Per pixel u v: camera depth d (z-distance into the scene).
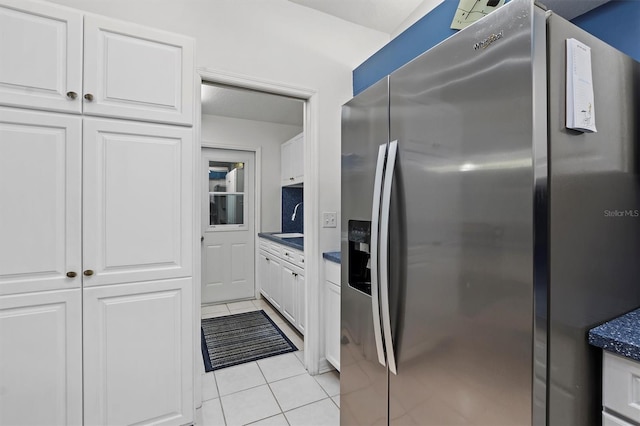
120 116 1.41
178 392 1.54
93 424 1.36
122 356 1.42
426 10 2.14
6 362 1.23
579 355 0.82
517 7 0.78
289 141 3.89
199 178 1.73
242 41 1.99
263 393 2.02
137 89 1.44
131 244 1.44
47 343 1.29
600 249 0.87
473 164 0.88
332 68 2.33
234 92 3.08
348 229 1.52
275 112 3.71
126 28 1.42
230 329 3.07
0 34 1.21
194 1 1.85
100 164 1.38
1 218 1.22
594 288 0.86
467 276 0.90
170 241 1.52
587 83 0.81
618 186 0.93
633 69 0.98
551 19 0.77
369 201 1.36
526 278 0.76
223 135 3.89
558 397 0.78
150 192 1.48
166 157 1.51
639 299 1.00
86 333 1.35
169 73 1.51
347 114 1.53
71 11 1.32
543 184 0.75
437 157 1.00
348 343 1.52
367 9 2.25
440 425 1.00
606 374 0.80
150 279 1.48
